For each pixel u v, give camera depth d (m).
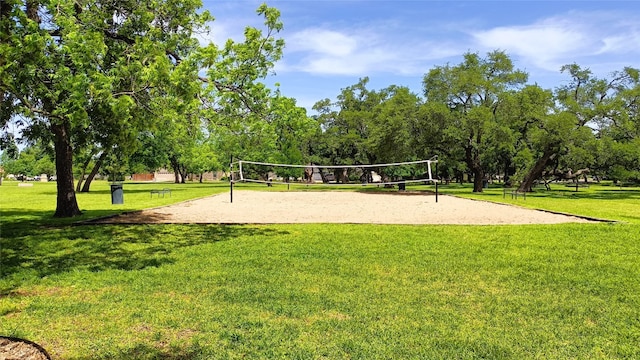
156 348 4.07
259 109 11.55
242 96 11.31
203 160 53.81
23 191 36.41
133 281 6.41
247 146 12.46
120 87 8.34
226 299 5.52
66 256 8.22
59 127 13.70
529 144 36.34
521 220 14.14
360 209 18.61
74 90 6.89
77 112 6.73
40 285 6.24
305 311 5.05
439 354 3.96
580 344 4.20
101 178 89.00
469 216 15.50
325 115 48.12
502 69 34.25
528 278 6.59
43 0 8.02
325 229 11.71
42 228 11.82
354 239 10.05
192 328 4.56
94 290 5.98
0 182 61.47
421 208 19.08
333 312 5.04
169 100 8.58
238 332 4.43
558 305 5.33
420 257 8.05
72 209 15.07
